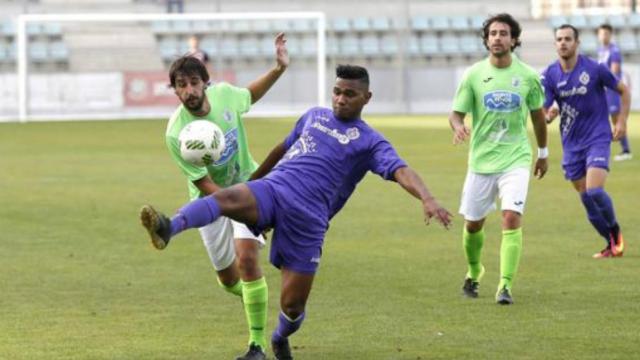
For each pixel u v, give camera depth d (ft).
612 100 177.37
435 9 353.92
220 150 57.62
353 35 340.18
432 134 231.50
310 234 55.57
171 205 125.90
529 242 99.04
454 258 90.99
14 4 327.88
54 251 95.20
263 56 332.39
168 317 69.26
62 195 135.33
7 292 77.46
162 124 270.67
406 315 69.51
